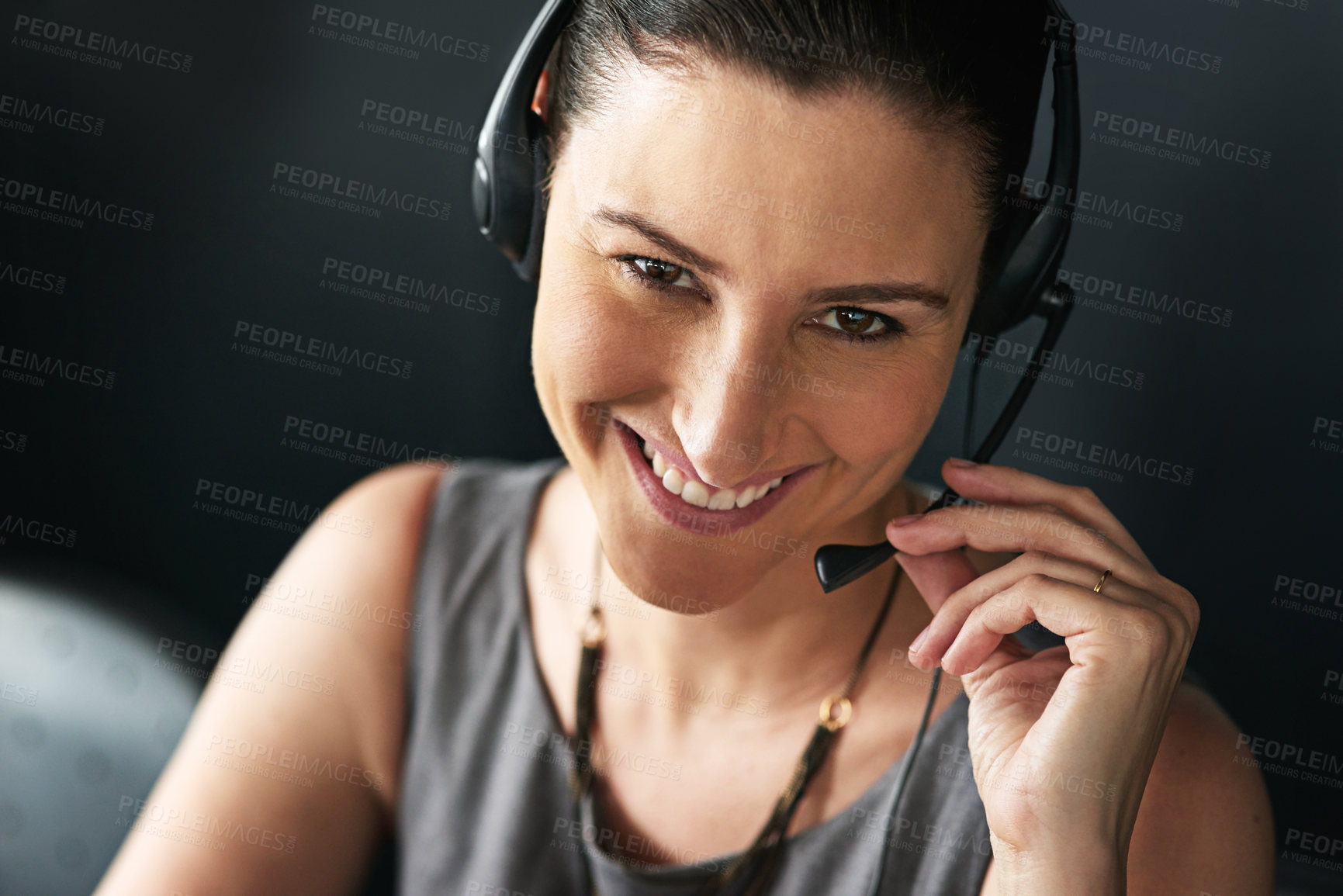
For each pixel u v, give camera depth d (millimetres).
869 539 922
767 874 895
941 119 590
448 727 1045
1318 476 1210
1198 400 1228
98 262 1413
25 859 1142
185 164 1408
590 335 675
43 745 1183
